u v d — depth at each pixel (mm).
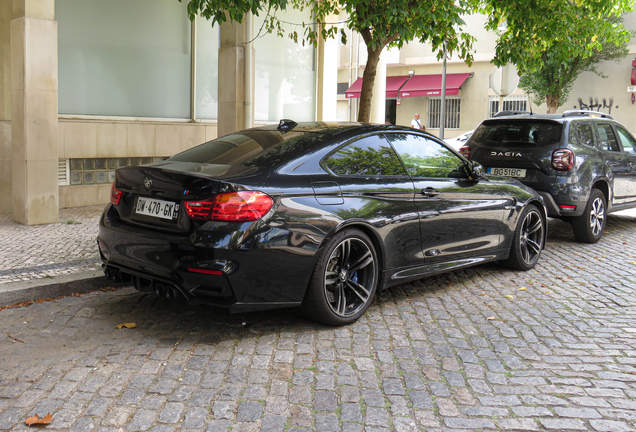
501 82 10383
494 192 5539
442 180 5000
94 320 4242
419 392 3186
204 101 11117
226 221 3584
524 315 4574
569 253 7055
